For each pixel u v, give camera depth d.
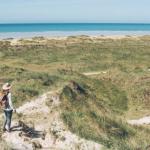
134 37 114.25
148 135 26.59
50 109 25.00
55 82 32.88
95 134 22.47
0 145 18.98
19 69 42.31
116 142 22.11
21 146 19.75
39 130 22.22
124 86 43.62
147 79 44.69
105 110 31.39
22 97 27.69
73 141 21.23
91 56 69.75
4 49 77.50
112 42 95.75
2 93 20.41
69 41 95.88
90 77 46.25
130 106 38.34
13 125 21.83
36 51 75.75
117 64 62.34
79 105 27.50
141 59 68.31
